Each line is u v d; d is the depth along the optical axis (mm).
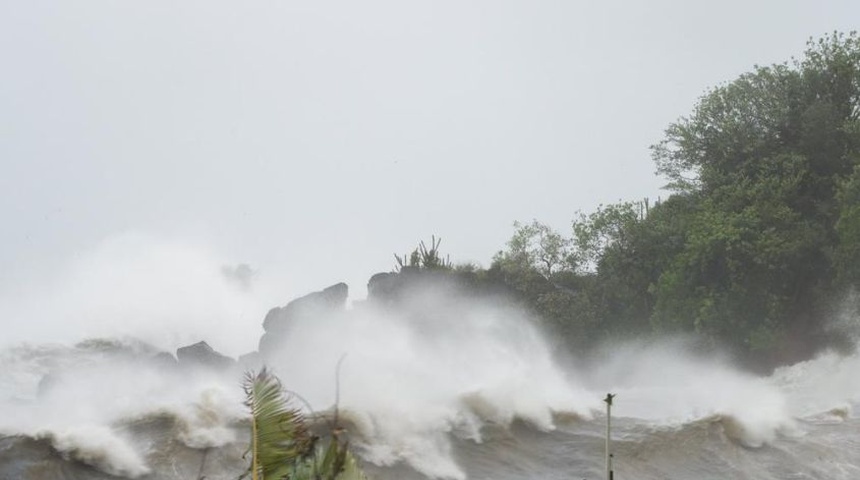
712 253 74812
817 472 23844
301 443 9523
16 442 18703
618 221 88250
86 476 18781
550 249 90875
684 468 23609
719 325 73375
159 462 19781
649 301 85000
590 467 23047
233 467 20344
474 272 54469
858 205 70000
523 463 23234
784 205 77625
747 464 24031
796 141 83875
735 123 85312
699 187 88250
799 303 73438
